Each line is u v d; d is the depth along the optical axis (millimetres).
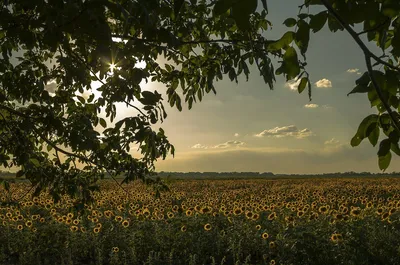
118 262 7727
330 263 7059
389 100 1572
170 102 4555
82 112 5285
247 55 3932
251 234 8617
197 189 27922
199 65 4609
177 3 1559
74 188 4879
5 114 4836
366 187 24750
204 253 8234
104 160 5121
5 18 2734
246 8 1180
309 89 1775
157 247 8352
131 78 3963
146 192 21891
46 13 2344
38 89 4633
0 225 9914
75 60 3562
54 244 8492
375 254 7488
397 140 1505
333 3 1445
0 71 4539
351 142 1584
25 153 4660
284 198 18250
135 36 3561
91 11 2287
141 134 3887
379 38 1518
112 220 10500
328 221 9211
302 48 1492
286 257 7406
